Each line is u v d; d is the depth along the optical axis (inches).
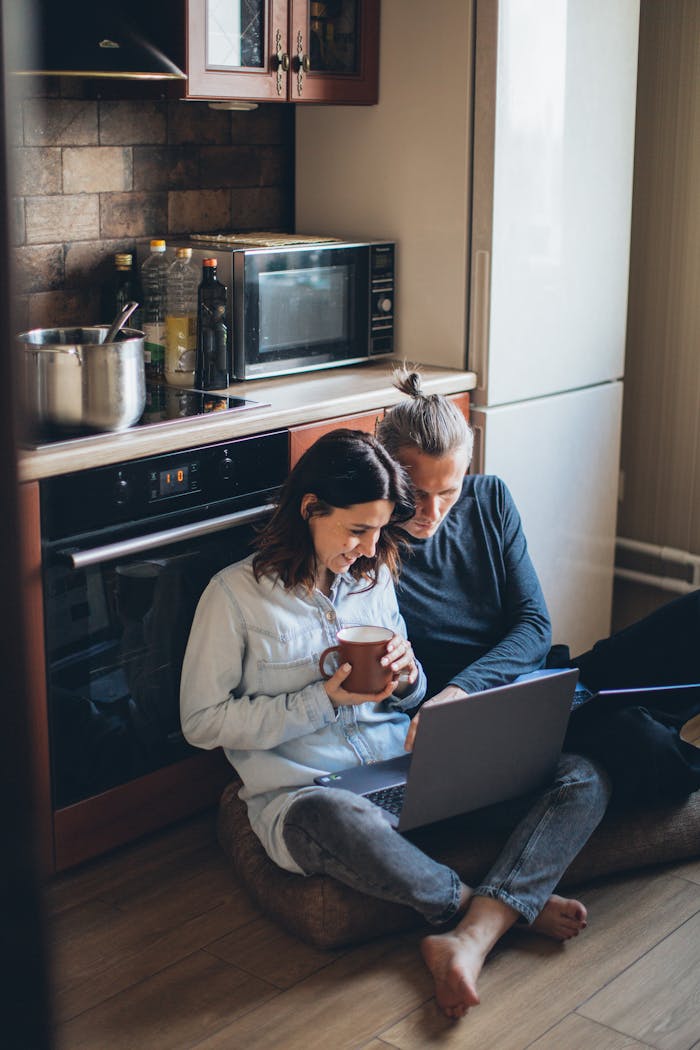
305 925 73.6
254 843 80.0
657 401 125.6
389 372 106.3
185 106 106.0
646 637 86.8
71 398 76.9
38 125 93.9
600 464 120.6
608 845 81.6
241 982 70.7
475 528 88.2
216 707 75.4
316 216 115.3
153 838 89.0
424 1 101.6
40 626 75.2
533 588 87.8
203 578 85.9
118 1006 68.3
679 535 126.7
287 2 96.1
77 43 83.3
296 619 76.9
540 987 70.2
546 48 102.7
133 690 83.3
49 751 78.5
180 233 107.8
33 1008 12.2
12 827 12.1
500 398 107.2
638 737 79.8
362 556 77.9
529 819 75.3
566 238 109.7
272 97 96.7
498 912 71.3
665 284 122.3
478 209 102.4
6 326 11.6
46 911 12.2
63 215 97.4
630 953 73.8
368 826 69.9
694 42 114.7
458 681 79.4
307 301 101.9
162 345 98.5
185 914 78.4
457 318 106.0
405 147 106.1
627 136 113.7
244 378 98.9
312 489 72.4
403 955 73.5
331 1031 66.1
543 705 73.5
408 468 79.0
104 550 75.9
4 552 11.8
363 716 79.9
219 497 85.4
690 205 118.5
